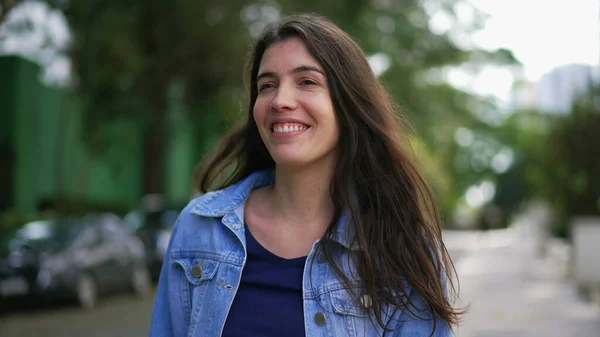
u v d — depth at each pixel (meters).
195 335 1.99
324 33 2.03
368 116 2.04
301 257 1.99
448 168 41.00
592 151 15.65
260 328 1.92
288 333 1.91
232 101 15.50
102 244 12.06
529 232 38.97
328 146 2.02
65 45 14.38
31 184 19.53
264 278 1.96
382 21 17.38
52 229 11.76
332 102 2.02
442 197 21.94
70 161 20.61
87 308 11.30
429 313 1.94
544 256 21.41
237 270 1.98
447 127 24.44
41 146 20.06
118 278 12.30
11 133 18.89
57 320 10.21
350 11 15.05
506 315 9.91
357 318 1.94
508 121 40.16
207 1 14.41
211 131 19.22
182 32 14.92
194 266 2.06
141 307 11.60
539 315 9.90
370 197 2.04
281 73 2.01
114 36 14.07
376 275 1.95
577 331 8.61
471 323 9.21
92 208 19.33
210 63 15.27
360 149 2.06
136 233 14.37
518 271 17.28
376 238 1.98
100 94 15.71
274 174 2.25
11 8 5.77
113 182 23.16
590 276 13.20
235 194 2.14
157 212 15.26
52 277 10.60
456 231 51.53
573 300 11.60
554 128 16.33
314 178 2.06
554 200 16.89
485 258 22.42
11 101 18.94
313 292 1.93
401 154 2.06
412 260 1.96
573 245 13.62
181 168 27.33
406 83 17.83
